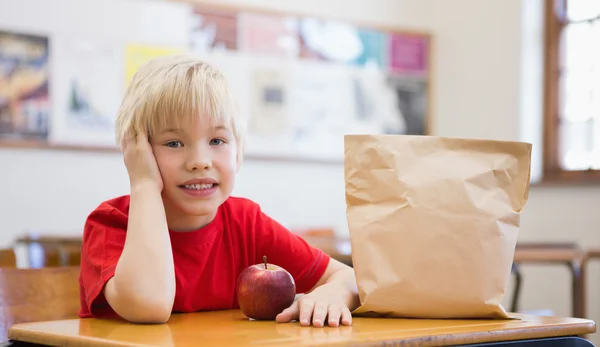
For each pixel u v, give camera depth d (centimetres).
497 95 479
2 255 165
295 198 465
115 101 416
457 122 501
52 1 402
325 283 125
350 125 485
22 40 394
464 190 105
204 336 89
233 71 450
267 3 462
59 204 402
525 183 108
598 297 414
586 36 448
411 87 504
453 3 505
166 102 111
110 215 117
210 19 444
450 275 104
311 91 473
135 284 102
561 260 292
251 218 132
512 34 472
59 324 103
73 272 144
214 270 124
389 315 107
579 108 448
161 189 113
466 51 498
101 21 414
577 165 445
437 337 89
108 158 414
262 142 457
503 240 106
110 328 98
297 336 88
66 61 405
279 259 132
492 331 93
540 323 100
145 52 425
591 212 426
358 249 107
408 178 106
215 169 114
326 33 479
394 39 500
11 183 391
